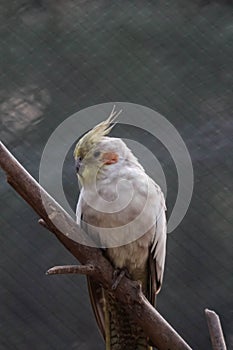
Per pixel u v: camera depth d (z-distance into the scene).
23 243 12.65
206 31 13.10
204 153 12.73
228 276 12.55
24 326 12.47
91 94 12.98
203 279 12.55
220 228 12.59
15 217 12.70
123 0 13.20
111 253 8.84
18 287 12.56
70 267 8.03
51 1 13.20
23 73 13.03
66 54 13.07
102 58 13.07
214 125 12.86
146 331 8.10
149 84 13.01
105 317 8.96
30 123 12.88
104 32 13.12
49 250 12.65
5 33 13.10
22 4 13.20
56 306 12.55
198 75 13.02
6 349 12.34
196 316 12.51
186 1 13.18
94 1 13.20
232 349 12.30
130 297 8.15
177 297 12.52
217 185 12.65
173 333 8.01
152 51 13.08
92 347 12.47
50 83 13.01
